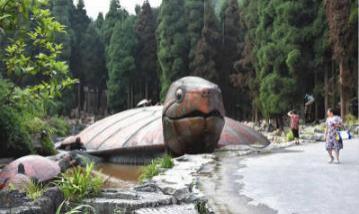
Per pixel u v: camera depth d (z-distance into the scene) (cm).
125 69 5062
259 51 3197
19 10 590
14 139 1441
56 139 2423
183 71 4491
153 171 997
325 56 2805
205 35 4306
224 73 4453
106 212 582
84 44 5472
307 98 2884
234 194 696
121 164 1614
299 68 2855
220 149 1475
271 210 588
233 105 4484
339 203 619
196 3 4491
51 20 646
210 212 581
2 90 1044
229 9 4531
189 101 1329
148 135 1641
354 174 870
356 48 2347
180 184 764
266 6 3288
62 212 554
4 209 467
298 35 2877
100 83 5662
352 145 1434
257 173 917
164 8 4584
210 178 863
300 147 1500
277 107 2972
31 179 755
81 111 5347
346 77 2405
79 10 5581
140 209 573
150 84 5284
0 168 1179
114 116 2144
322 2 2792
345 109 2412
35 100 684
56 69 670
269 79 3019
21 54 662
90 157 1656
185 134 1364
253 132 1841
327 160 1103
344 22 2355
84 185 619
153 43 5194
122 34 5138
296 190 718
